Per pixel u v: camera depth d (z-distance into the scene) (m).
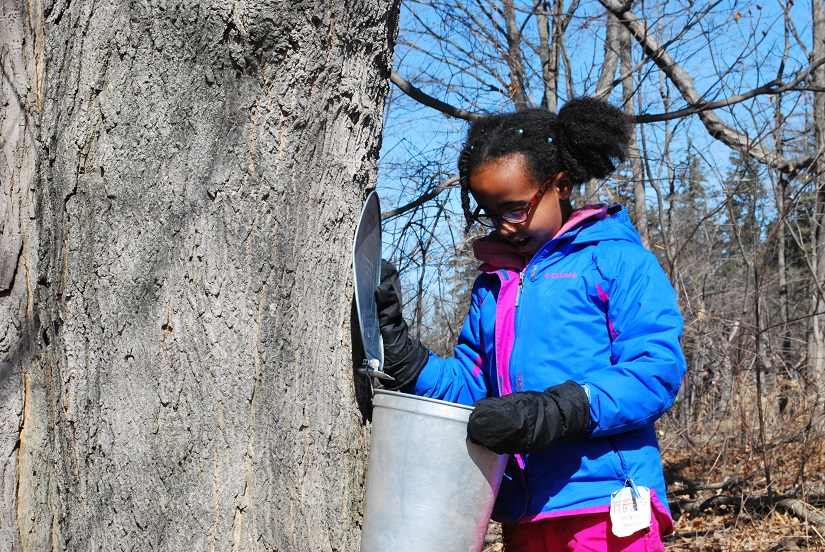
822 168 6.89
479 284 2.40
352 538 1.95
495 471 1.85
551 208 2.19
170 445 1.79
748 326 6.32
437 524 1.80
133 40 1.79
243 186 1.82
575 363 2.06
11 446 1.83
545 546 2.11
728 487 6.25
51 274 1.83
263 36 1.78
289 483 1.85
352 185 1.99
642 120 5.91
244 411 1.81
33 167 1.85
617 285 2.07
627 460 2.01
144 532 1.79
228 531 1.79
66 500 1.84
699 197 7.09
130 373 1.80
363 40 1.96
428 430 1.79
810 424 5.84
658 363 1.93
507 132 2.16
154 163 1.79
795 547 5.19
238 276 1.82
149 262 1.79
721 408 6.70
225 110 1.80
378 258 2.16
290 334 1.86
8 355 1.84
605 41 7.26
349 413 1.96
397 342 2.17
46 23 1.84
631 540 2.01
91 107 1.81
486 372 2.32
